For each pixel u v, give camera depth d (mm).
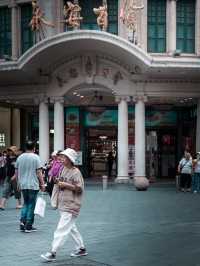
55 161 14703
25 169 11789
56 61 29562
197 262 8586
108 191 24625
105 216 14836
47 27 30391
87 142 34344
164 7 30453
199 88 29844
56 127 30469
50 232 11805
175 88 29656
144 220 13969
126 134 29656
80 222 13508
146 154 33781
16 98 31844
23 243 10383
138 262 8594
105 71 29484
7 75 30344
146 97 29500
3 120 36938
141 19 29797
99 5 30484
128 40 28719
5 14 32406
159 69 27859
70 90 30234
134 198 20938
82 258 8922
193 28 30703
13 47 31750
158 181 31891
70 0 30594
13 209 16531
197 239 10844
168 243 10359
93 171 34562
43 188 11945
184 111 34406
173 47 30078
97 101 33406
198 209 16859
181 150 34250
